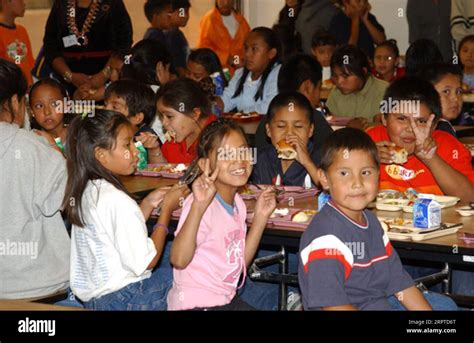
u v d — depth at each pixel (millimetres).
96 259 2912
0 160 3070
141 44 5500
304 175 3904
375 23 8484
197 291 2787
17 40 7152
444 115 4172
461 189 3412
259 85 6625
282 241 3021
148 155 4566
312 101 5254
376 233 2605
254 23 9594
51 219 3180
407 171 3650
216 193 2861
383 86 6613
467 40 7191
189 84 4281
